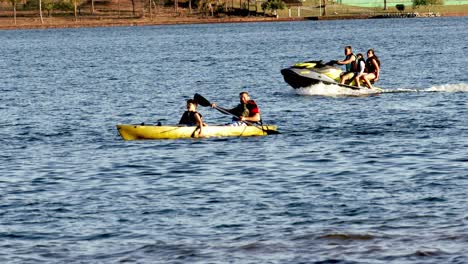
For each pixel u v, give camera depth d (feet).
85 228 172.96
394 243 157.58
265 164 238.48
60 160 252.62
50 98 455.63
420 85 489.67
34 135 308.40
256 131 288.92
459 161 234.79
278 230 168.14
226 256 152.66
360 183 209.67
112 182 218.38
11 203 196.34
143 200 196.85
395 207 183.42
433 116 328.70
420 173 219.82
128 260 151.74
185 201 194.59
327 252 153.58
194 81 561.02
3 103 431.02
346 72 414.41
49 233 169.68
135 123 345.51
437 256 149.07
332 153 254.06
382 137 282.77
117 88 516.73
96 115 371.56
